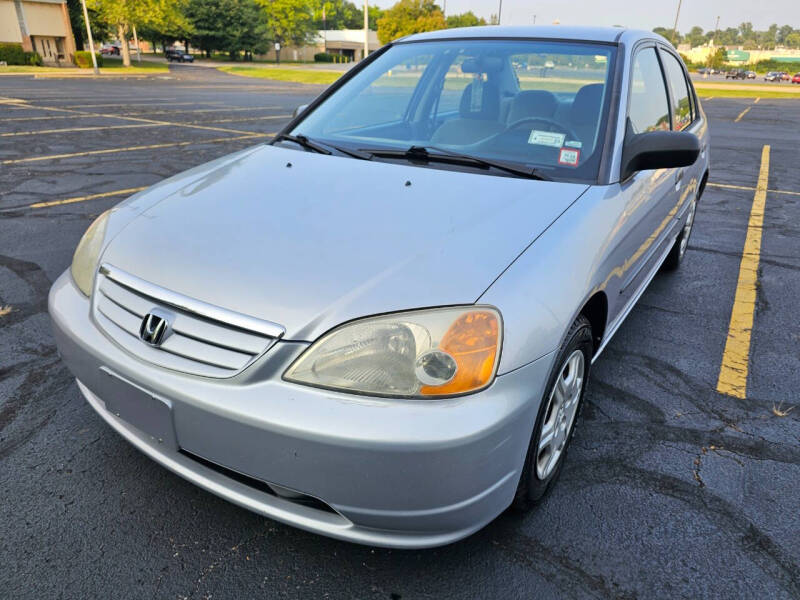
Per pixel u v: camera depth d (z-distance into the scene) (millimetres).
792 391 2877
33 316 3336
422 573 1799
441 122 2676
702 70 87625
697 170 3943
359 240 1767
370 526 1554
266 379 1530
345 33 88125
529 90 2613
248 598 1702
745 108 20359
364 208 1956
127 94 19047
